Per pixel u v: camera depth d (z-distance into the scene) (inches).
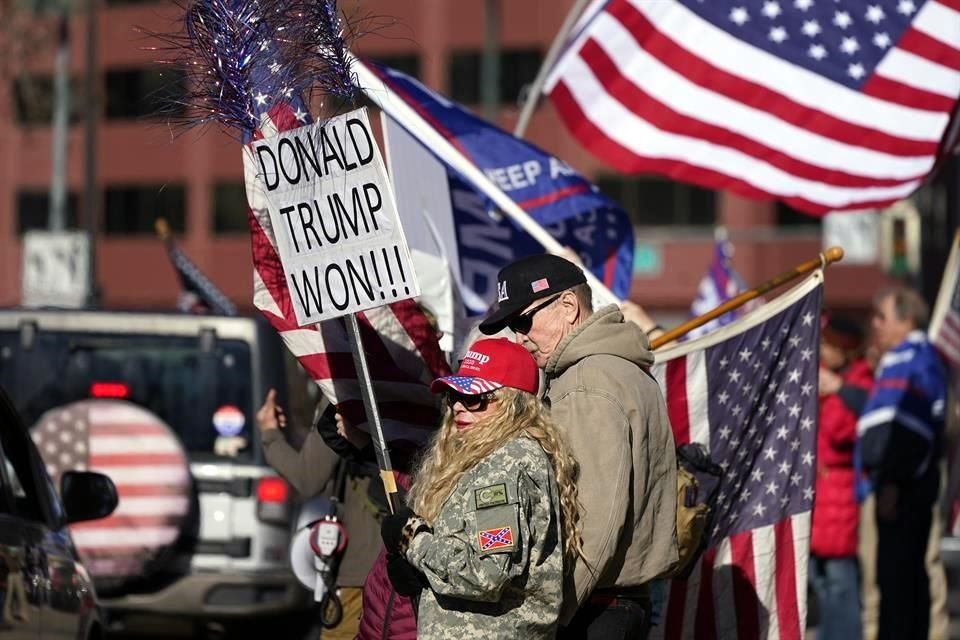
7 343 1362.0
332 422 860.6
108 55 6688.0
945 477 1509.6
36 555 803.4
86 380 1360.7
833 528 1352.1
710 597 879.7
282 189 741.9
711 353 887.1
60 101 5009.8
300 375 1459.2
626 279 1185.4
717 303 1881.2
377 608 757.9
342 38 727.1
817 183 1160.8
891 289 1391.5
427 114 1143.6
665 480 711.7
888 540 1364.4
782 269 6195.9
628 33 1219.2
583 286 719.1
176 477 1298.0
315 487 940.0
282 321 812.6
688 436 880.3
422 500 652.7
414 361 848.3
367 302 711.1
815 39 1173.7
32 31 5064.0
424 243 1078.4
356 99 735.7
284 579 1349.7
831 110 1162.6
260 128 746.2
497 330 719.1
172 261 1871.3
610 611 699.4
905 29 1154.0
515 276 714.2
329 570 903.1
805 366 900.0
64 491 908.6
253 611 1341.0
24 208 6845.5
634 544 693.9
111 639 1459.2
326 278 727.1
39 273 3695.9
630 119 1214.9
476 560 624.7
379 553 834.2
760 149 1175.0
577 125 1232.8
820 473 1355.8
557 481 653.9
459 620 642.8
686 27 1205.7
